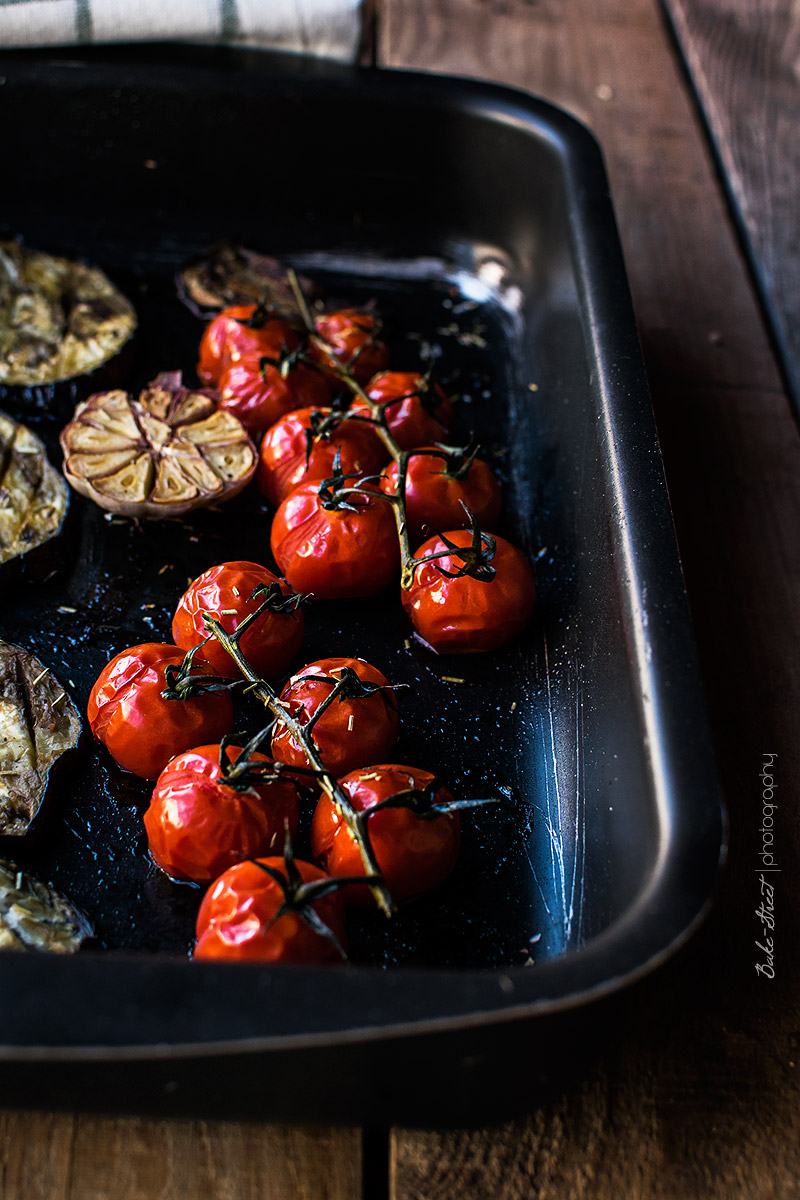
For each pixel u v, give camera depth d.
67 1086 0.34
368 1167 0.38
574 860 0.41
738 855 0.43
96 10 0.54
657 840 0.36
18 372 0.51
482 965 0.40
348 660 0.42
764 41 0.70
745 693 0.47
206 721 0.41
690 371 0.55
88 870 0.41
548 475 0.49
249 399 0.49
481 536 0.44
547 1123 0.38
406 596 0.45
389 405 0.48
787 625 0.49
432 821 0.39
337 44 0.55
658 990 0.40
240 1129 0.38
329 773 0.39
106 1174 0.37
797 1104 0.39
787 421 0.54
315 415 0.46
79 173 0.56
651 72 0.68
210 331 0.51
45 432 0.50
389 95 0.54
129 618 0.46
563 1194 0.37
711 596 0.49
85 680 0.45
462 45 0.67
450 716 0.44
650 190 0.62
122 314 0.53
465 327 0.55
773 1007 0.40
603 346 0.46
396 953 0.40
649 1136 0.38
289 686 0.42
